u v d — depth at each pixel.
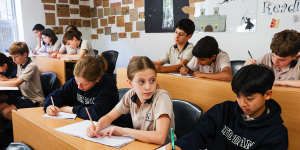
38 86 2.66
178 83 1.74
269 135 0.94
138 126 1.27
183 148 1.01
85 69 1.39
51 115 1.41
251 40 3.09
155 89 1.18
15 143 1.26
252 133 0.99
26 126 1.36
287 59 1.55
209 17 3.47
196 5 3.61
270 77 0.91
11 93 2.33
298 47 1.49
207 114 1.17
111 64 3.93
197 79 1.62
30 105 2.48
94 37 5.84
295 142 1.24
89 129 1.14
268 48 2.94
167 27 4.08
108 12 5.30
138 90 1.14
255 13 3.01
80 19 5.73
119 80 2.42
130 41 4.88
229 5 3.24
